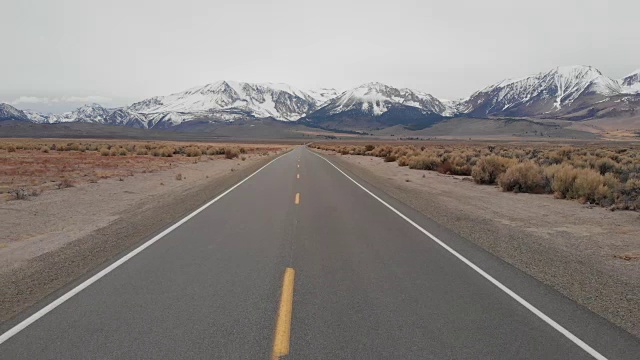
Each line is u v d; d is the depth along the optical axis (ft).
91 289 19.95
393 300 19.02
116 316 16.85
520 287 21.13
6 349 14.15
